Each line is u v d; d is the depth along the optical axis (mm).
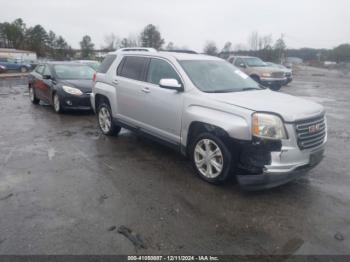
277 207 3832
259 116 3840
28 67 38969
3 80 24922
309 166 4125
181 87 4793
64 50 85500
